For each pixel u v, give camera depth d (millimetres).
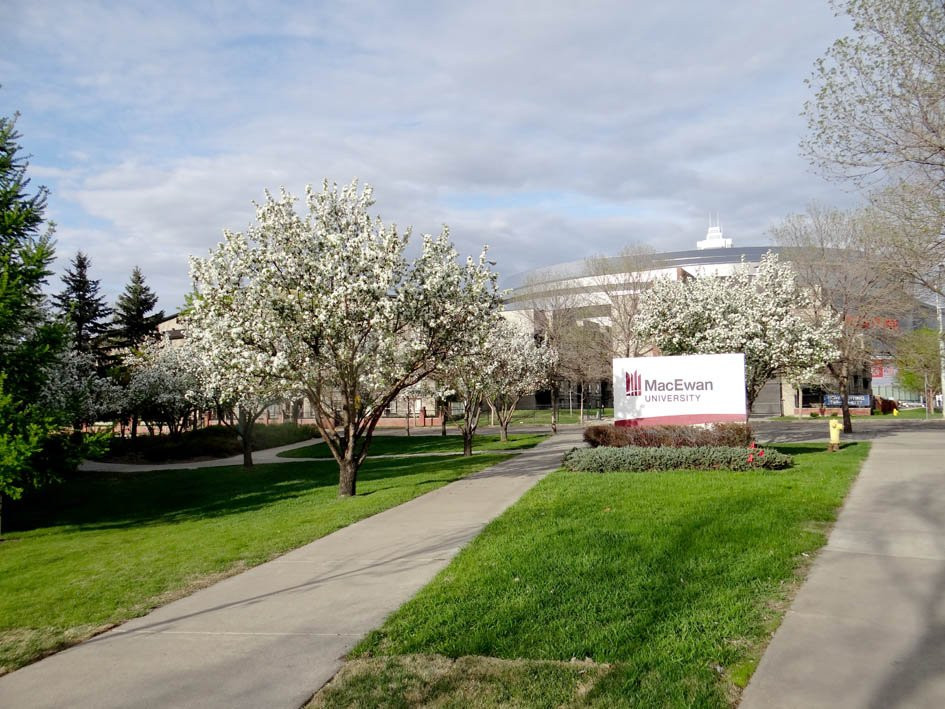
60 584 7816
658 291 22359
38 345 13750
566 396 64125
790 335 19812
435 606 5465
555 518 8523
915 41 10797
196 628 5520
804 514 8062
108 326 46062
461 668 4281
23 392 13406
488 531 8125
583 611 5102
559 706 3730
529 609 5199
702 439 15469
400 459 22906
